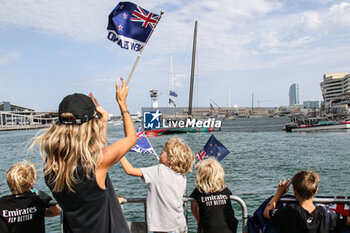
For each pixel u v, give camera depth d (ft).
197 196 10.25
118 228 6.23
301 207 9.02
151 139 151.84
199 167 10.37
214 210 9.88
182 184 9.53
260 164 69.92
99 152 5.83
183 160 9.34
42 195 9.31
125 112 6.94
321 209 9.02
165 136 166.50
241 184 49.42
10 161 92.43
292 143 122.31
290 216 9.04
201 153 14.71
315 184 8.82
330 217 8.89
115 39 11.62
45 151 5.80
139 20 11.51
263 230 9.94
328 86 475.72
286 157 81.35
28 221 8.83
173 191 9.21
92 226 5.82
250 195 41.96
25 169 8.84
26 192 8.89
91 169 5.65
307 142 124.57
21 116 567.18
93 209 5.80
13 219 8.64
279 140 139.03
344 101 269.64
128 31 11.51
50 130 5.96
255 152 94.38
